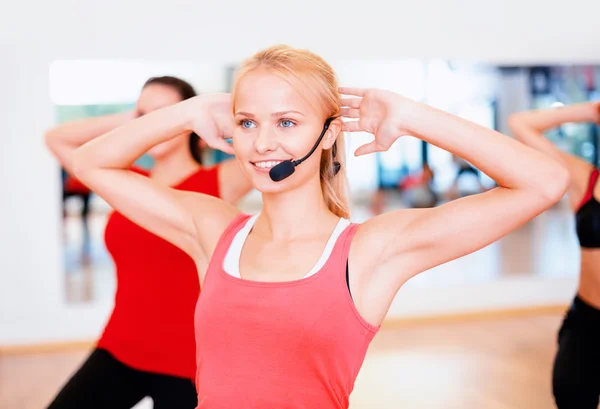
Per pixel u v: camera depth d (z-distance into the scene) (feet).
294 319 3.90
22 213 16.20
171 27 16.08
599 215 7.78
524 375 13.21
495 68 28.30
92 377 6.56
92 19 15.84
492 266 21.76
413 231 4.12
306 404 3.90
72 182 27.73
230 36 16.31
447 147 4.10
